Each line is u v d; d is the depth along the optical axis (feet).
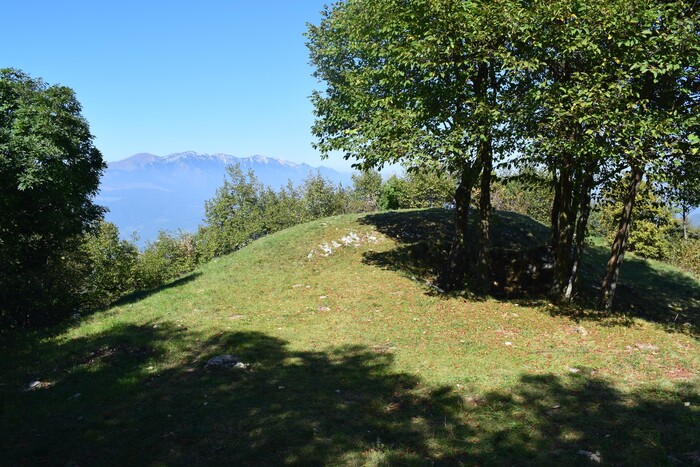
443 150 46.96
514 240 88.07
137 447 24.14
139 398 30.73
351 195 237.66
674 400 29.09
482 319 48.80
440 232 89.25
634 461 21.81
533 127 45.27
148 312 53.57
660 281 91.04
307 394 31.04
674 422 25.96
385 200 172.76
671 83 43.88
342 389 32.17
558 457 22.44
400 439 24.77
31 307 77.15
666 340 42.88
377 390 32.01
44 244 79.10
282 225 203.51
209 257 182.09
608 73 42.39
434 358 38.22
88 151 81.56
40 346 43.45
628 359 37.22
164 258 192.85
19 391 32.99
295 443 24.14
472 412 28.07
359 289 61.11
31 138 60.54
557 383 32.35
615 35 41.29
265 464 22.16
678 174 46.44
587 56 43.29
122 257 164.96
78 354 40.24
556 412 27.71
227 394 31.04
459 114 48.93
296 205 216.74
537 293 72.59
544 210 175.73
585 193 54.08
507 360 37.35
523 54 46.83
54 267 90.38
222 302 57.52
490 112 44.14
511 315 50.24
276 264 74.95
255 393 31.14
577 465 21.67
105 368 36.42
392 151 51.13
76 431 26.30
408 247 80.89
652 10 38.58
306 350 40.83
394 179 200.13
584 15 40.68
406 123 49.16
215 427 26.20
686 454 22.25
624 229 52.26
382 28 54.44
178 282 70.79
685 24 38.55
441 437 24.85
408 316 50.16
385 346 41.57
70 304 88.33
